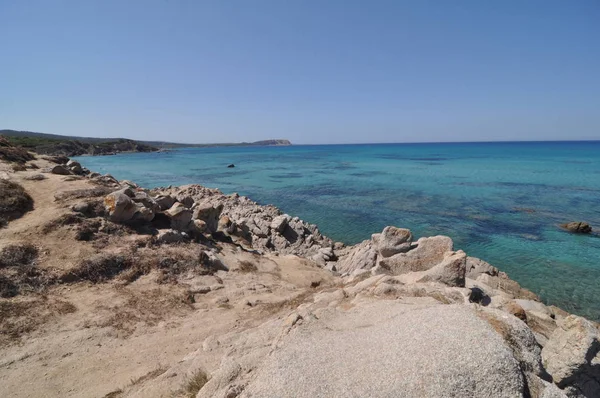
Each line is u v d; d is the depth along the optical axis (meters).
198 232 20.44
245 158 138.62
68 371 9.21
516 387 4.70
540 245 26.58
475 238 28.41
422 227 31.88
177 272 15.70
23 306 11.75
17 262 13.48
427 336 5.58
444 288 10.30
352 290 11.59
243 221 28.69
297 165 100.19
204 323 11.93
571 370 6.29
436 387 4.61
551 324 10.48
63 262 14.30
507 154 135.38
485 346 5.10
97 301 12.77
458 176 66.31
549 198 43.84
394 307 7.93
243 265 18.38
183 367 8.19
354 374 5.20
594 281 20.42
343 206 41.69
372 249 20.67
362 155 149.50
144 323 11.79
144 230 18.16
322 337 6.52
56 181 22.38
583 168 77.31
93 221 17.11
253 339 8.22
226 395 5.57
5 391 8.43
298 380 5.18
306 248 26.98
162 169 89.69
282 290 15.80
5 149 28.88
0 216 16.53
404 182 59.75
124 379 8.84
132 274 14.73
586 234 29.22
